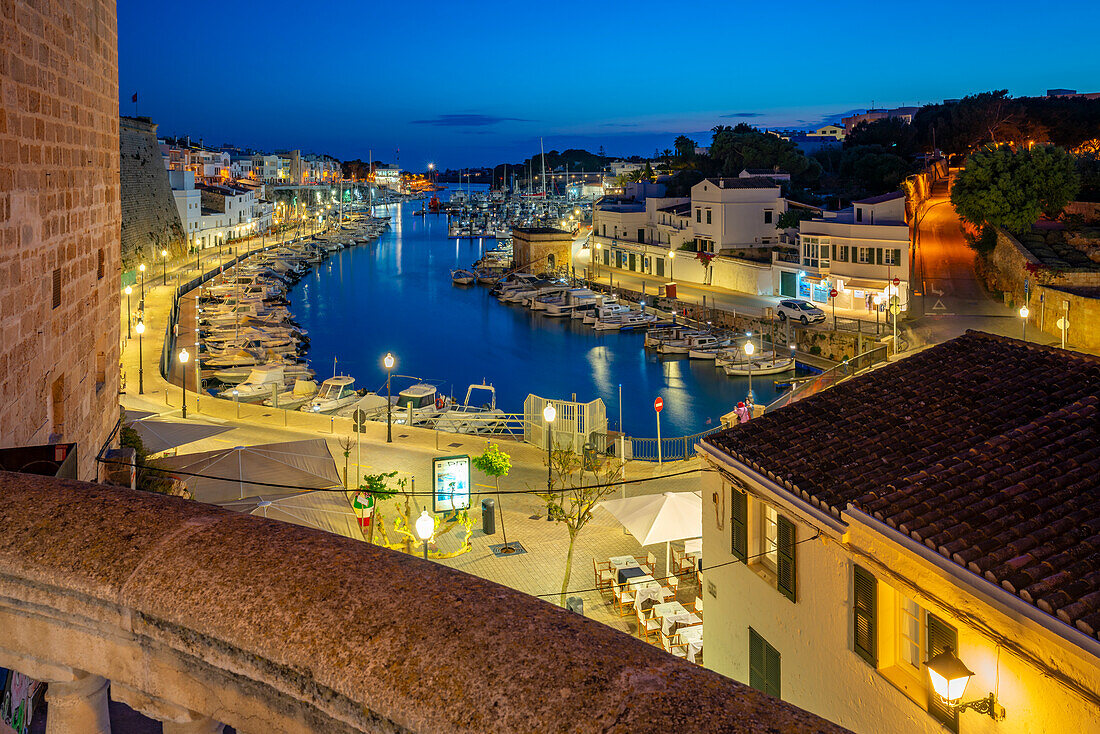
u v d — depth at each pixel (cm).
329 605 257
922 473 1377
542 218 19562
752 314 7544
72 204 1400
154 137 11812
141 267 8288
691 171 12681
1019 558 1099
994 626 1068
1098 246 6581
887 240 7000
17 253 1110
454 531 3017
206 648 265
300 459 2759
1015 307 6297
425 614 249
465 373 7288
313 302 11044
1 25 1048
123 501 336
